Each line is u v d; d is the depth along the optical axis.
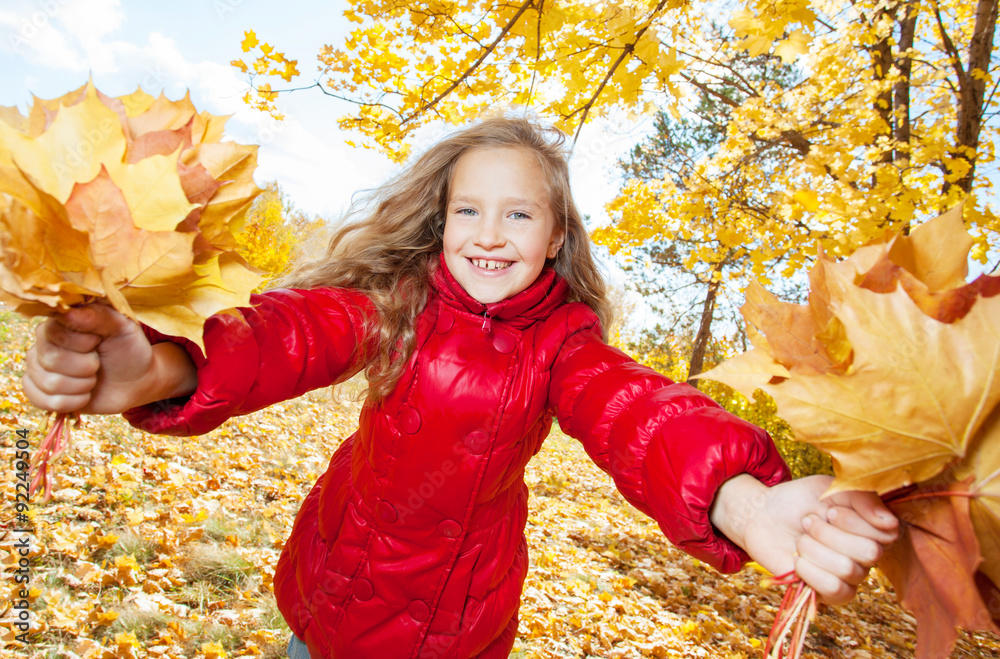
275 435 5.71
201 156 0.83
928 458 0.71
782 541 0.86
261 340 1.14
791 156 5.52
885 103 4.71
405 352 1.49
